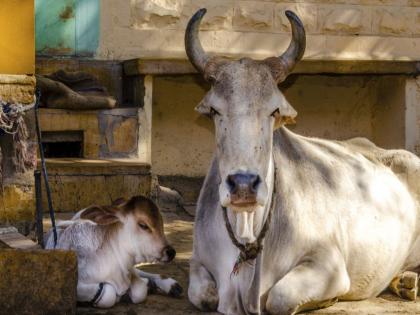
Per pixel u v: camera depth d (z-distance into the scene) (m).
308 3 13.51
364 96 14.25
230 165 6.25
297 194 7.46
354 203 7.96
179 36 13.07
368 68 13.34
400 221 8.38
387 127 14.08
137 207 7.32
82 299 7.20
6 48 8.48
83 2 12.68
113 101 11.85
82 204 11.03
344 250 7.76
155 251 7.32
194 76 13.12
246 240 6.74
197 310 7.31
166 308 7.37
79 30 12.69
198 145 13.55
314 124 14.11
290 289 7.00
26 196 8.60
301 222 7.39
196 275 7.33
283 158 7.57
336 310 7.54
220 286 7.20
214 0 13.14
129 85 12.73
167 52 13.03
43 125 11.49
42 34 12.52
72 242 7.42
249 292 6.86
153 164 13.41
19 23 8.48
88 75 12.50
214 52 13.19
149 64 12.16
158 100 13.34
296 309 7.05
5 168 8.52
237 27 13.27
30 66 8.54
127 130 12.02
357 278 7.95
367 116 14.30
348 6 13.68
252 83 6.44
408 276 8.14
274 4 13.38
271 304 6.98
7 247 7.30
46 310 6.84
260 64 6.62
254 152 6.25
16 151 8.47
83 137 11.78
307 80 13.96
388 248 8.16
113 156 11.95
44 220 10.40
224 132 6.36
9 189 8.54
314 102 14.07
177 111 13.45
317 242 7.47
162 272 8.68
